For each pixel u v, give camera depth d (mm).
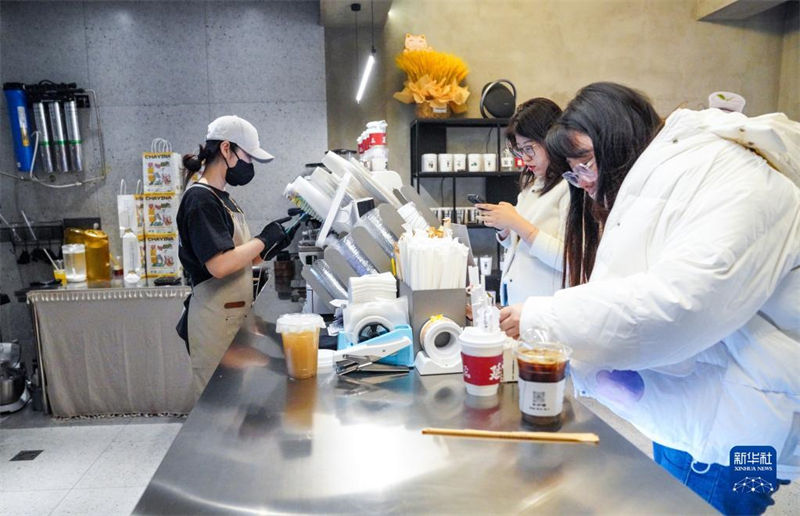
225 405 1167
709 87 5133
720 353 1171
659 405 1257
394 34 4895
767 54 5172
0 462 2969
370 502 792
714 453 1203
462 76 4703
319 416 1104
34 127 3975
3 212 3994
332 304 1775
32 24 3994
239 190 4207
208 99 4145
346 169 2082
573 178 1414
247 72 4160
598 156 1279
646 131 1252
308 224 3287
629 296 1054
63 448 3135
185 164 2285
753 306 1036
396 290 1600
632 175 1195
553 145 1358
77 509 2508
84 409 3562
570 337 1104
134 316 3512
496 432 1002
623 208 1205
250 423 1072
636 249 1143
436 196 4938
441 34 4914
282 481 849
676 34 5070
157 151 4121
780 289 1104
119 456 3037
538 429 1027
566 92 5016
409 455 931
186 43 4105
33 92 3900
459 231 2010
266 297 2639
